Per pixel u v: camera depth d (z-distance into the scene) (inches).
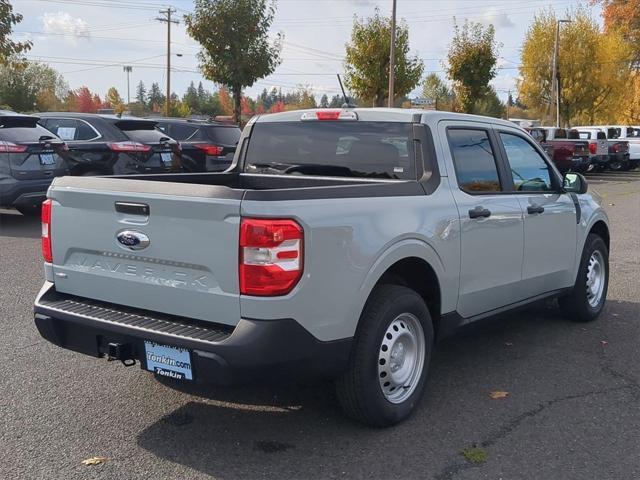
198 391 182.5
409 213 162.4
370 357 151.5
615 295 295.4
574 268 238.1
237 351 133.2
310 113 203.0
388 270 164.7
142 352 146.9
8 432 157.6
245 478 138.3
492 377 195.8
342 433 158.7
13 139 427.2
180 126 595.2
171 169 523.8
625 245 428.5
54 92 3061.0
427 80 2294.5
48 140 443.5
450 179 180.7
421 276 174.9
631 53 1636.3
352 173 193.2
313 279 138.0
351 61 1213.1
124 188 149.4
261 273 133.0
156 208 143.8
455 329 185.2
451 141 186.4
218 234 136.1
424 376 170.1
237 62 838.5
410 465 143.9
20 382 187.3
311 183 198.1
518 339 231.9
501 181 201.8
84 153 463.5
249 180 213.9
